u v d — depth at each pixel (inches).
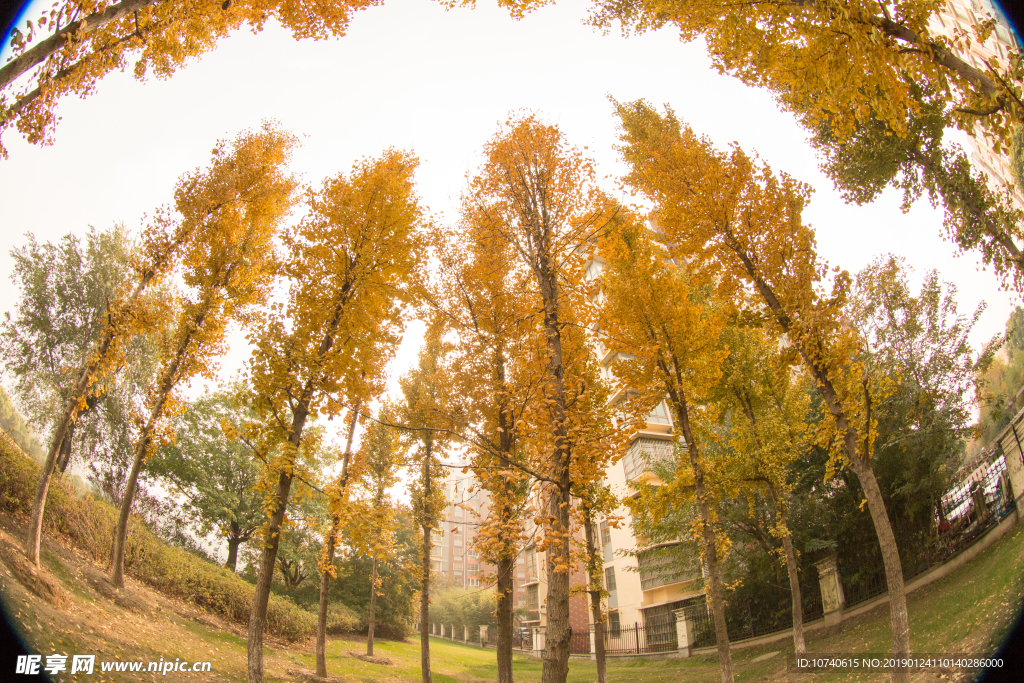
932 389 497.7
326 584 495.2
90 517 458.9
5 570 293.6
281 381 331.6
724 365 506.3
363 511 329.4
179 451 826.2
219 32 292.5
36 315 430.6
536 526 248.7
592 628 994.1
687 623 745.0
